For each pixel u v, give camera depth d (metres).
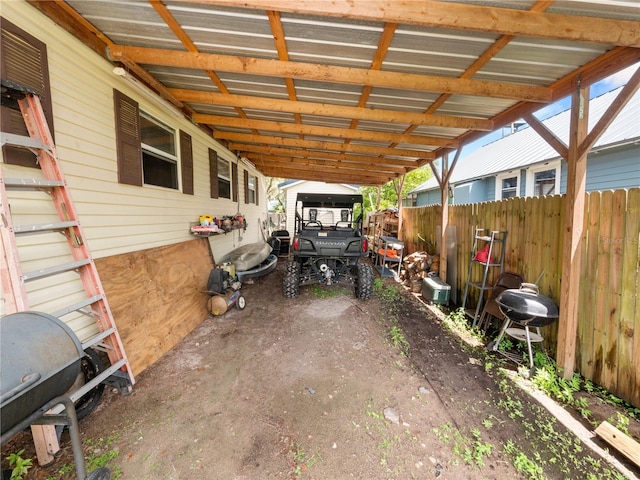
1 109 1.75
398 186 8.57
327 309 4.32
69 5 2.03
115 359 2.20
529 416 2.12
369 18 1.75
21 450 1.63
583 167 2.46
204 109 4.23
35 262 1.97
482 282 3.80
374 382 2.50
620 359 2.29
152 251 3.29
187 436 1.84
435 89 2.67
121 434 1.84
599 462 1.72
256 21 2.06
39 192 2.00
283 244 10.30
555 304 2.66
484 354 3.05
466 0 1.73
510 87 2.69
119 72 2.62
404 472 1.63
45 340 1.24
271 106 3.44
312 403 2.20
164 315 3.08
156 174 3.57
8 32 1.78
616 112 2.15
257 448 1.76
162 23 2.17
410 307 4.59
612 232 2.34
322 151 6.37
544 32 1.79
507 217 3.63
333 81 2.65
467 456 1.74
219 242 5.44
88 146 2.46
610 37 1.81
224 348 3.04
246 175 7.55
